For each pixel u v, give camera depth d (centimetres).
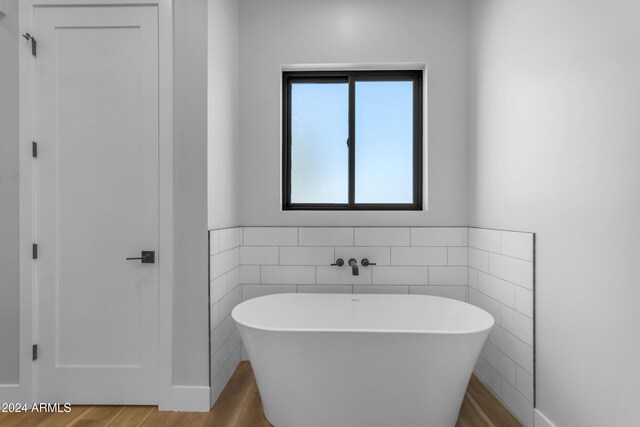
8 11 191
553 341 151
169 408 187
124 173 191
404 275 243
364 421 160
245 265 245
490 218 209
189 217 189
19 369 190
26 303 190
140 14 191
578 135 137
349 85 257
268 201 246
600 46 126
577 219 137
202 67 189
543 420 156
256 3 246
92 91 191
